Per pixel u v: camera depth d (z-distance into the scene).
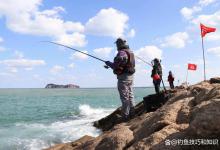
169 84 22.62
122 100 8.58
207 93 6.56
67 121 26.08
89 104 48.38
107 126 18.91
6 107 45.50
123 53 8.45
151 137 5.63
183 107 6.54
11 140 17.56
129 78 8.56
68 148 8.61
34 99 68.25
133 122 7.82
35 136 18.44
